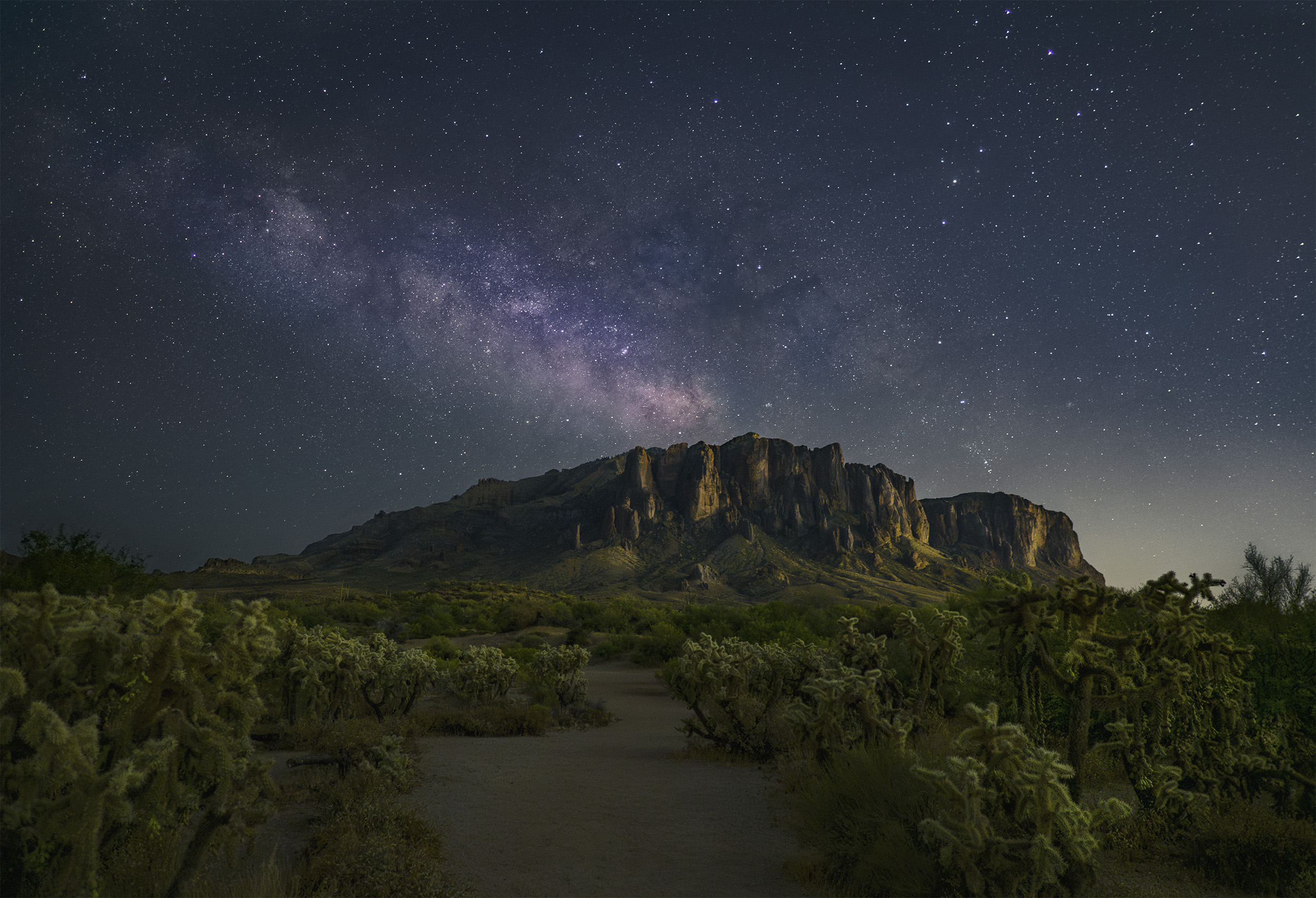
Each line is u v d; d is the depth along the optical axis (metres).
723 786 8.59
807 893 5.04
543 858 5.80
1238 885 4.83
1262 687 7.47
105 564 15.77
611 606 59.91
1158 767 5.48
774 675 10.84
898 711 8.18
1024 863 4.15
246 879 4.21
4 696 2.56
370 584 185.62
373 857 4.71
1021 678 5.64
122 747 3.05
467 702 15.14
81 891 2.64
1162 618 5.83
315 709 10.81
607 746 11.79
